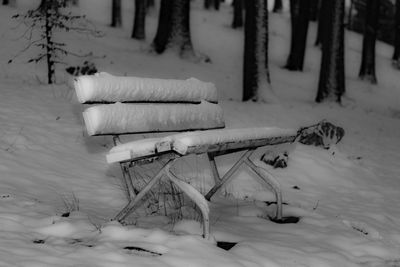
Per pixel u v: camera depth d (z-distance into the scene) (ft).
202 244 11.44
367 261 12.24
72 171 19.53
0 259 9.51
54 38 52.44
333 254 12.09
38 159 20.07
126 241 11.46
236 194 18.83
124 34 73.10
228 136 12.45
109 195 16.89
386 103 66.59
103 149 23.47
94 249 10.73
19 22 55.77
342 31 45.39
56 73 39.70
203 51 74.43
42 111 27.43
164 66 51.57
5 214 12.78
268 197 18.75
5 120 24.44
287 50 87.30
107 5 103.19
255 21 39.91
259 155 24.71
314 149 26.61
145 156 11.80
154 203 15.44
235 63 68.90
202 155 23.52
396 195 21.84
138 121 13.26
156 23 91.15
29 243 10.91
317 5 116.06
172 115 14.42
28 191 16.01
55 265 9.56
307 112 39.40
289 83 63.67
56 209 14.25
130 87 13.26
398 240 14.85
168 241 11.47
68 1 92.02
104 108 12.46
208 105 15.94
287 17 118.62
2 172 17.42
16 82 34.53
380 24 125.49
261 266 10.70
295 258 11.44
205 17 105.60
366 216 17.43
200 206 11.80
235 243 12.17
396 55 98.02
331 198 20.13
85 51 50.24
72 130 25.21
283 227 14.20
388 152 30.99
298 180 22.27
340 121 38.78
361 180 23.90
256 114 35.40
